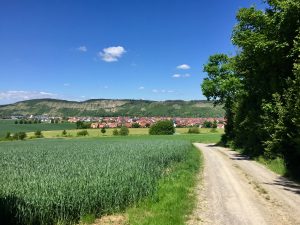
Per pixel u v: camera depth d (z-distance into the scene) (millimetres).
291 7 27359
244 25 37875
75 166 21516
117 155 30312
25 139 119625
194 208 14914
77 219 13117
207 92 62969
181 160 33688
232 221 13031
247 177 24266
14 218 11781
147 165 22609
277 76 31156
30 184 14273
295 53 27094
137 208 14852
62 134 135125
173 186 18797
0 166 24125
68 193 13148
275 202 16234
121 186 15227
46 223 12203
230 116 65125
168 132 133125
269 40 30641
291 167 25375
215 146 69062
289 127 25625
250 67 37969
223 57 62250
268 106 29500
